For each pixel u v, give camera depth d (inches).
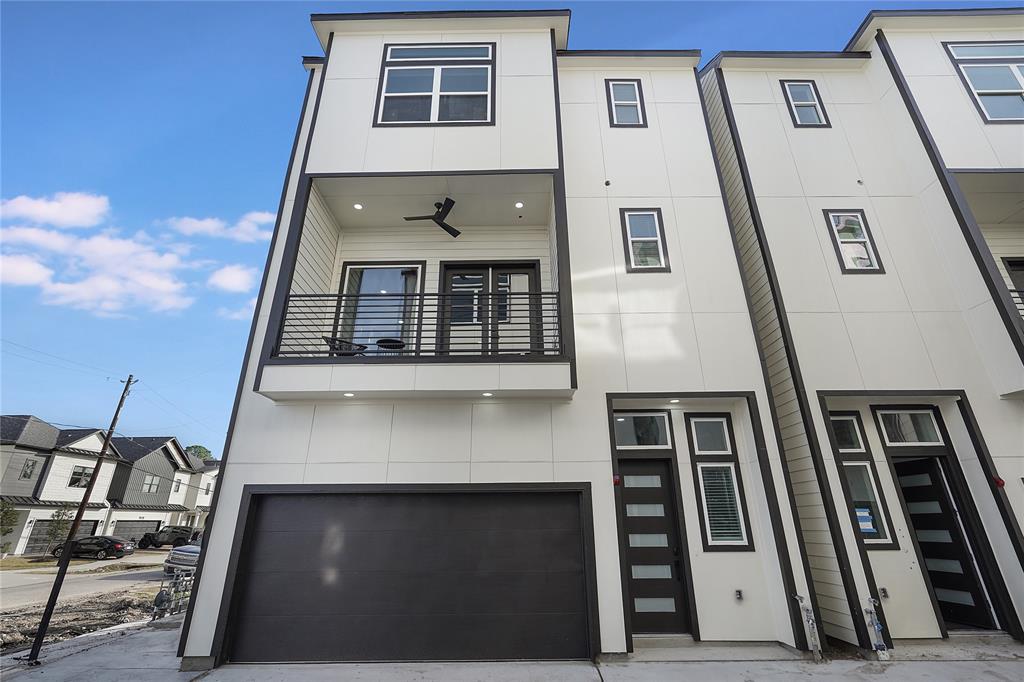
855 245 254.1
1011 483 206.7
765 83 299.3
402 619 188.4
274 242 243.1
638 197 262.2
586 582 189.9
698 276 241.8
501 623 187.9
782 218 258.8
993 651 184.4
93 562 748.6
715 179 266.2
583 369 222.2
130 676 168.9
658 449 226.4
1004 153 254.4
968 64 281.3
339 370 203.5
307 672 170.7
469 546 198.4
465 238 282.4
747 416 220.8
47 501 895.7
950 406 225.1
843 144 278.8
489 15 277.6
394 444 207.9
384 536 199.5
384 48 275.7
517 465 205.0
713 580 204.2
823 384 222.8
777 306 238.2
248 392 215.5
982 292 227.5
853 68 303.3
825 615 204.2
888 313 236.7
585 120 284.2
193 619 181.3
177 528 1097.4
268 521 200.5
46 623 196.4
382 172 240.4
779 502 201.8
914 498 237.5
